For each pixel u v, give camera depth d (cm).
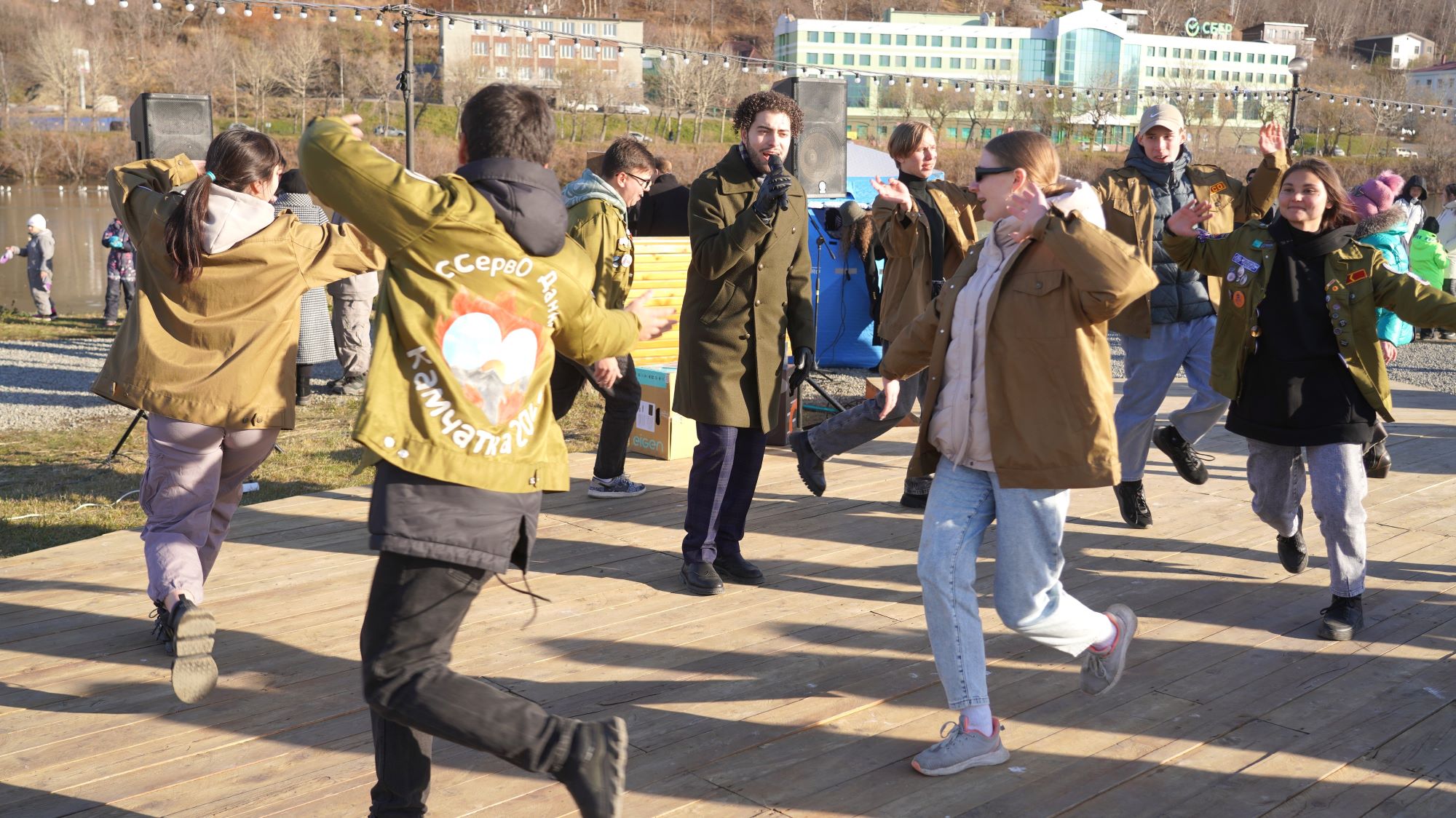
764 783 271
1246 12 14562
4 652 345
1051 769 279
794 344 409
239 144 318
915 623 379
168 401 316
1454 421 745
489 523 211
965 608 276
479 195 211
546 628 368
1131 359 471
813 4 14500
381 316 211
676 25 13450
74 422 816
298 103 7975
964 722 275
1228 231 464
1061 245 253
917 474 292
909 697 321
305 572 421
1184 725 304
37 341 1293
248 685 323
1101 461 263
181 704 310
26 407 877
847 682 331
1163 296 458
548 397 226
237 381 318
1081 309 261
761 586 414
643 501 524
